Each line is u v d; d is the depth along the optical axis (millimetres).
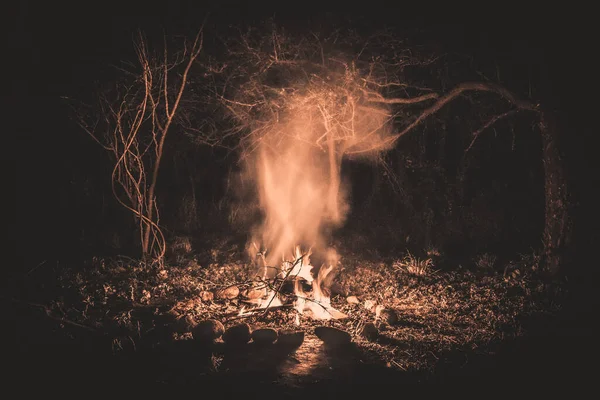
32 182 14789
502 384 5863
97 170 15086
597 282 8961
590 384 5848
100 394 5664
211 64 12086
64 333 7223
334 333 6840
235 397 5582
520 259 11055
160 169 15547
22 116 14156
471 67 11000
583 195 9344
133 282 9633
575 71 9398
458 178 14891
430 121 13992
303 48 11477
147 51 11766
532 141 14953
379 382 5914
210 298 8711
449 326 7555
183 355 6637
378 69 11492
